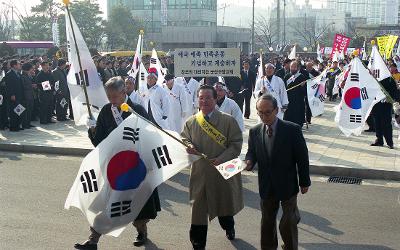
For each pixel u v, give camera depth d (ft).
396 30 185.16
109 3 250.57
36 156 38.65
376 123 41.09
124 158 18.49
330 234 22.68
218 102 26.71
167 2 242.58
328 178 32.81
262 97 17.47
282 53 170.40
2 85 48.29
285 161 17.60
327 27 279.28
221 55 30.81
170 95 38.40
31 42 134.31
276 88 40.06
